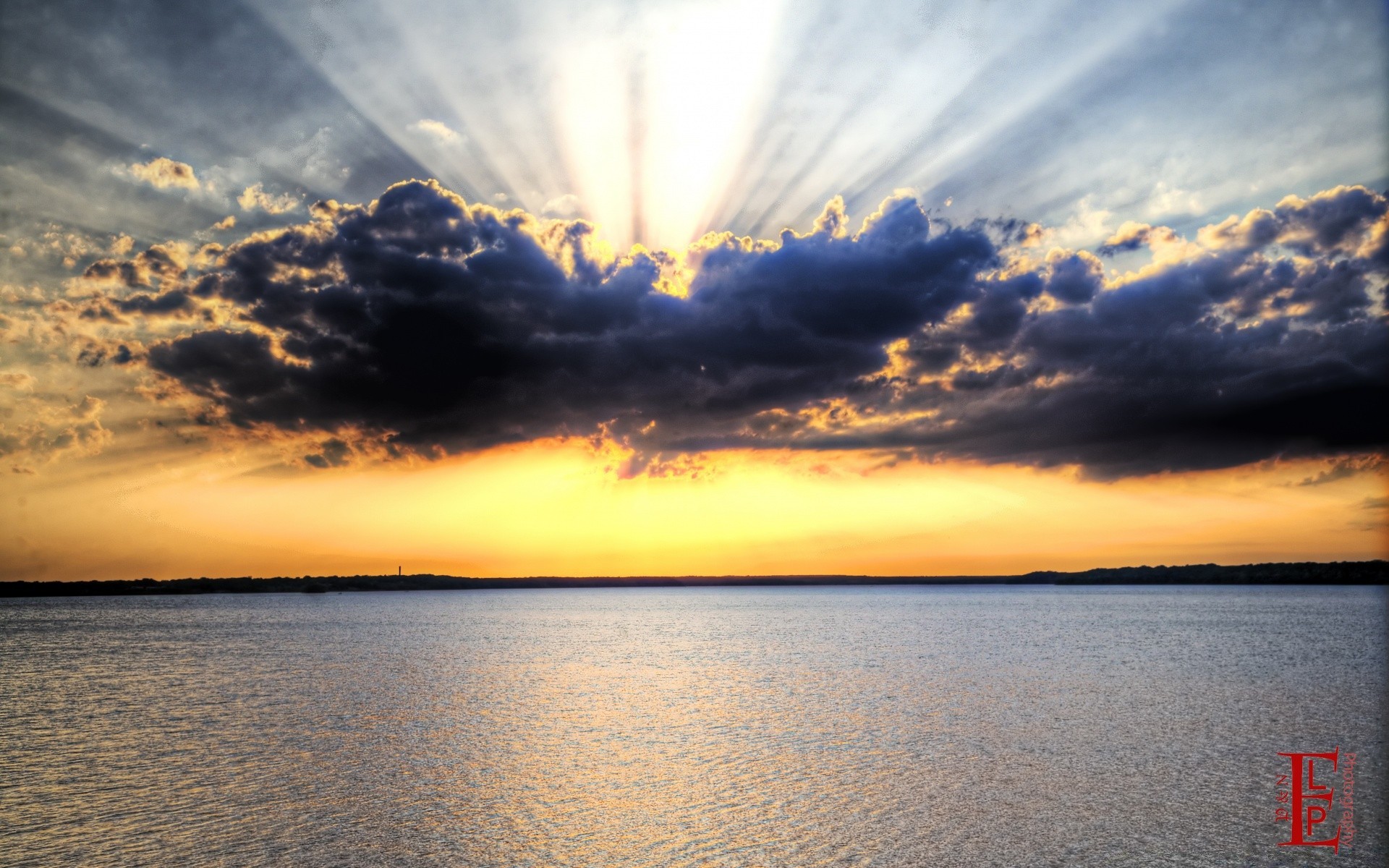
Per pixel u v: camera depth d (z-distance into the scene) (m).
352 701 53.72
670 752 37.62
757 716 46.91
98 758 37.09
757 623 158.75
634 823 27.55
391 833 26.66
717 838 26.11
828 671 69.62
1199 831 26.77
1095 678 62.72
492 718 47.06
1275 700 51.66
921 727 43.31
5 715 49.22
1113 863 24.22
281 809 29.14
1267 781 32.41
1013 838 26.16
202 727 44.53
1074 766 34.78
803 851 25.06
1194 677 63.19
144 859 24.50
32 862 24.33
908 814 28.44
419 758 36.78
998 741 39.59
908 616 179.00
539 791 31.33
